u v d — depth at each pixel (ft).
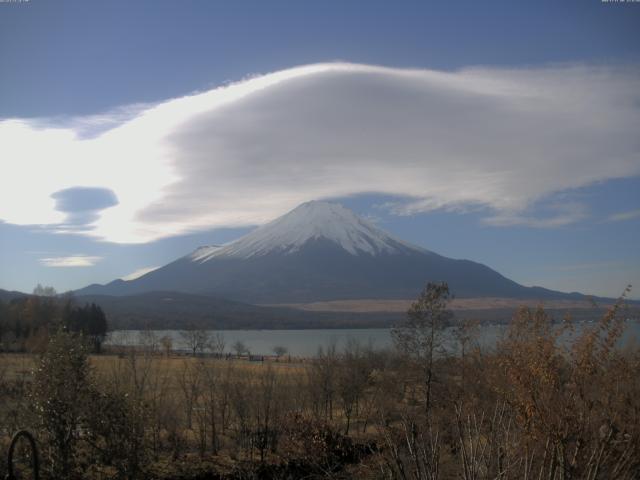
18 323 222.48
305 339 588.09
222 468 106.11
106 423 84.53
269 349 438.81
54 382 81.46
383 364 173.58
